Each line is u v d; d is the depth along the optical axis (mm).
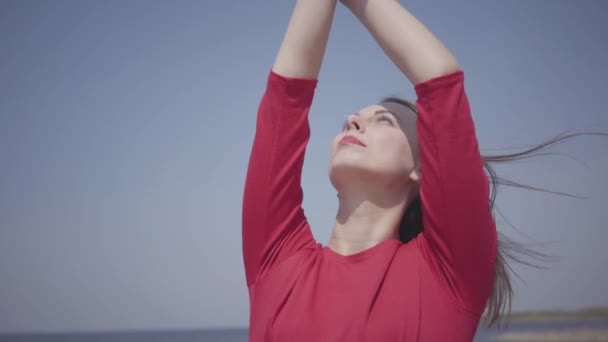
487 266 1853
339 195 2240
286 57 2092
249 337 2057
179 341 134500
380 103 2295
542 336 46156
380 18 1975
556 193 2424
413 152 2172
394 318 1804
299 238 2148
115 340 152625
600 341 41906
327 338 1785
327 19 2070
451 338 1793
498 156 2414
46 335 193875
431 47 1874
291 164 2117
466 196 1794
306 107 2127
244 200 2176
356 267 1981
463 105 1828
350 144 2121
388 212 2150
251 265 2150
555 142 2344
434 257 1924
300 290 1950
